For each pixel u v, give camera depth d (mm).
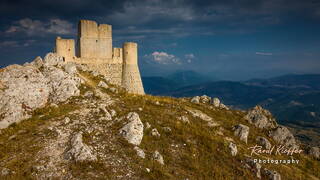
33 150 26406
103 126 32344
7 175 22484
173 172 26969
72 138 28516
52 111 35094
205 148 33250
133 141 30109
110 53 63625
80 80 45812
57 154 26172
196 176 27609
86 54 60344
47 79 40531
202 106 51312
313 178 36156
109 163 25891
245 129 41188
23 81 36562
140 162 26969
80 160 25203
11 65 39062
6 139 28578
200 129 37938
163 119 37906
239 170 30906
